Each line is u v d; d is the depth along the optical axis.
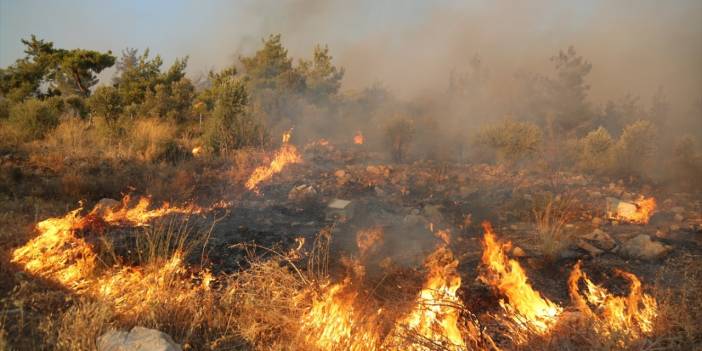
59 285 3.86
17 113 12.05
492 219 6.70
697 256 5.27
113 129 11.95
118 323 3.29
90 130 12.59
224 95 11.84
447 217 6.71
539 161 10.86
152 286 3.68
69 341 2.94
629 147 10.34
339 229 6.02
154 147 10.54
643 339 3.28
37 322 3.25
